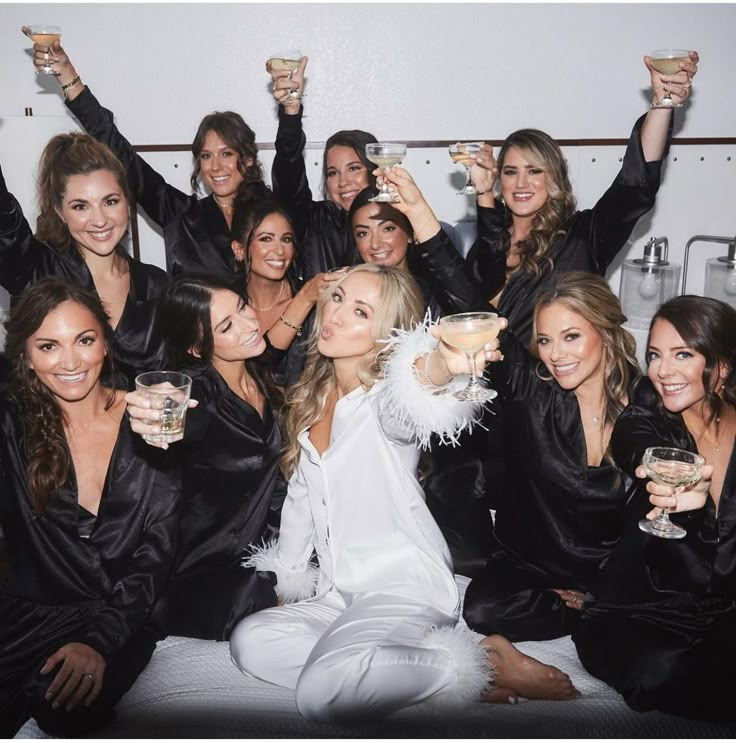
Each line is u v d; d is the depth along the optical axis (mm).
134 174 3430
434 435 2734
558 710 1934
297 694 1893
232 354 2352
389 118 4113
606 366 2260
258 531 2428
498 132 4129
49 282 2105
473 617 2256
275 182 3432
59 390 2105
